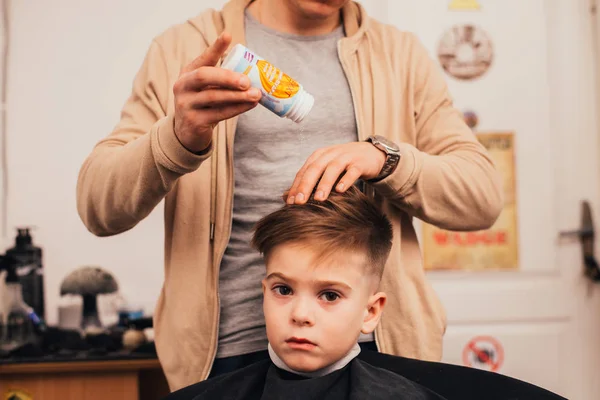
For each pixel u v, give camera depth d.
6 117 2.65
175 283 1.35
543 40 2.82
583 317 2.85
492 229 2.80
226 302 1.34
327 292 1.09
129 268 2.67
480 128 2.80
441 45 2.79
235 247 1.35
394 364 1.17
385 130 1.42
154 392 2.35
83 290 2.35
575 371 2.84
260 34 1.42
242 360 1.32
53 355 2.14
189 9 2.73
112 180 1.25
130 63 2.70
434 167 1.30
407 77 1.47
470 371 1.11
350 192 1.18
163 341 1.39
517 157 2.82
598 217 2.85
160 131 1.18
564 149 2.84
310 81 1.39
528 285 2.81
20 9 2.66
